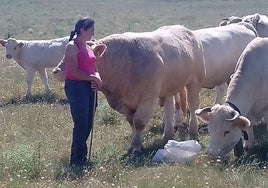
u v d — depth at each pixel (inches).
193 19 2091.5
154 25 1882.4
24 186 339.6
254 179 350.0
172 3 2992.1
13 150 409.7
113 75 418.9
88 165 386.3
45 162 389.7
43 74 713.6
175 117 510.6
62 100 660.7
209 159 387.5
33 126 519.5
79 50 381.1
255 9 2445.9
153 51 433.4
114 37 424.5
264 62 427.5
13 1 3233.3
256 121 437.4
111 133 488.7
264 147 437.7
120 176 357.7
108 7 2790.4
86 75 380.5
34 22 2074.3
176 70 455.8
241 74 419.8
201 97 624.4
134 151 430.9
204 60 523.2
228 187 337.7
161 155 406.9
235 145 399.2
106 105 548.4
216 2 2933.1
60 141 459.8
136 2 3093.0
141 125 431.5
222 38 562.9
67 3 3051.2
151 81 428.8
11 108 608.1
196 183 340.8
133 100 428.8
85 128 390.0
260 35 624.1
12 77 828.0
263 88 426.6
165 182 342.6
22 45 714.2
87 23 379.9
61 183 347.6
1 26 1943.9
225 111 389.4
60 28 1708.9
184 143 410.6
